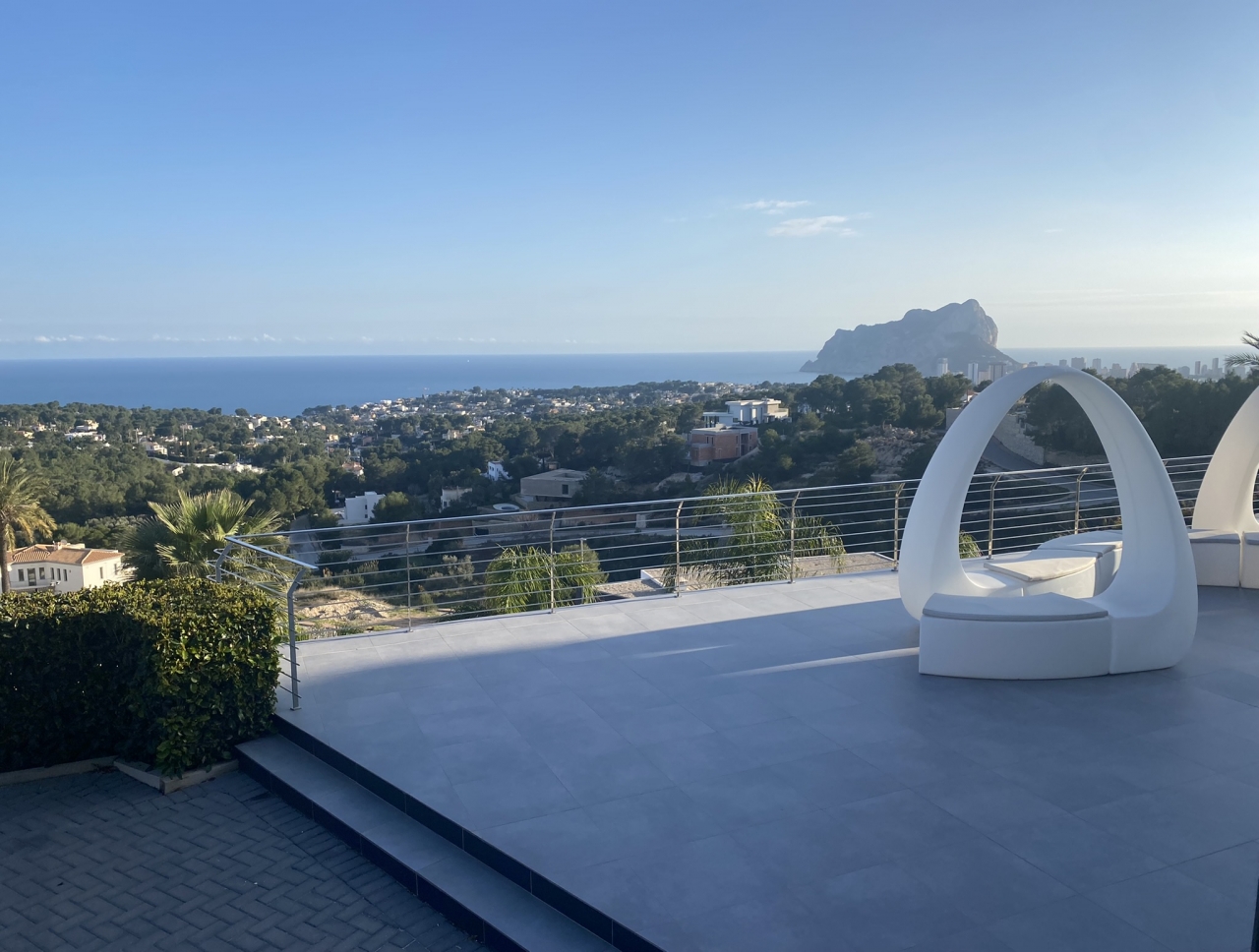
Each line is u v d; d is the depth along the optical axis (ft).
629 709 14.67
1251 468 22.39
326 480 158.10
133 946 9.37
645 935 8.61
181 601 13.75
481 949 9.35
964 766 12.49
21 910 10.09
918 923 8.80
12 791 13.19
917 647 17.89
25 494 82.43
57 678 13.50
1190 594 16.46
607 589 31.86
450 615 21.67
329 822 11.87
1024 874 9.70
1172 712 14.44
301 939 9.50
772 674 16.39
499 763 12.62
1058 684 15.74
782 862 9.99
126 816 12.33
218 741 13.64
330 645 18.29
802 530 29.91
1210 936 8.57
